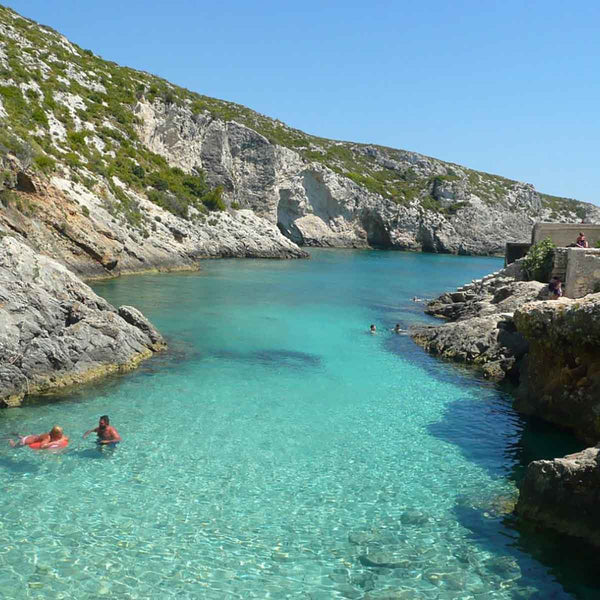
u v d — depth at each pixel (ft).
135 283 128.98
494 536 32.89
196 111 269.85
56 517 32.76
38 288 58.90
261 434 47.21
